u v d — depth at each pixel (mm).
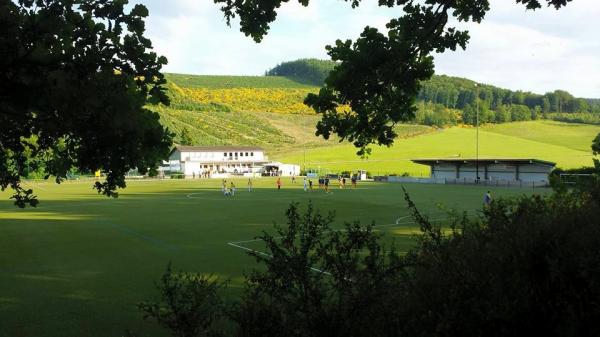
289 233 4945
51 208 36594
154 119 5105
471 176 83062
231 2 6691
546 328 3869
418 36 7027
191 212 33500
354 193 54125
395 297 4508
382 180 90250
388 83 7043
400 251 16953
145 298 11641
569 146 146250
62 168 5559
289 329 4438
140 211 34312
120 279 13695
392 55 6781
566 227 4125
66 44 4668
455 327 3908
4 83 4660
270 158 147000
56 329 9562
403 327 4180
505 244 4293
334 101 7055
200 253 17828
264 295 4953
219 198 46844
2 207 37188
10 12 4562
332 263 4816
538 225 4273
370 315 4336
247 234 22750
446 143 152000
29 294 12133
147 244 20016
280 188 64312
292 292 4582
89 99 4730
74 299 11633
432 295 4227
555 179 6445
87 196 49406
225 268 15102
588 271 3693
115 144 5039
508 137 162875
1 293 12242
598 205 4711
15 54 4531
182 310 5211
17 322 9984
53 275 14281
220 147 131625
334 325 4277
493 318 3830
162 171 111875
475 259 4332
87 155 5164
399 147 148375
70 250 18641
